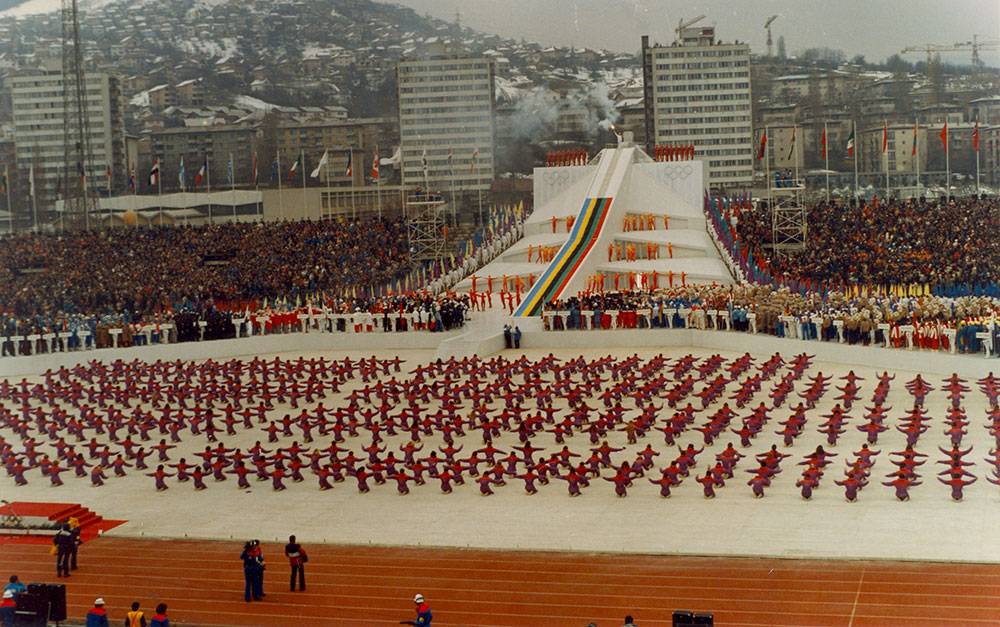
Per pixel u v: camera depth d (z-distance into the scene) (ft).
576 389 258.78
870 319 300.81
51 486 217.77
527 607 145.69
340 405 276.41
